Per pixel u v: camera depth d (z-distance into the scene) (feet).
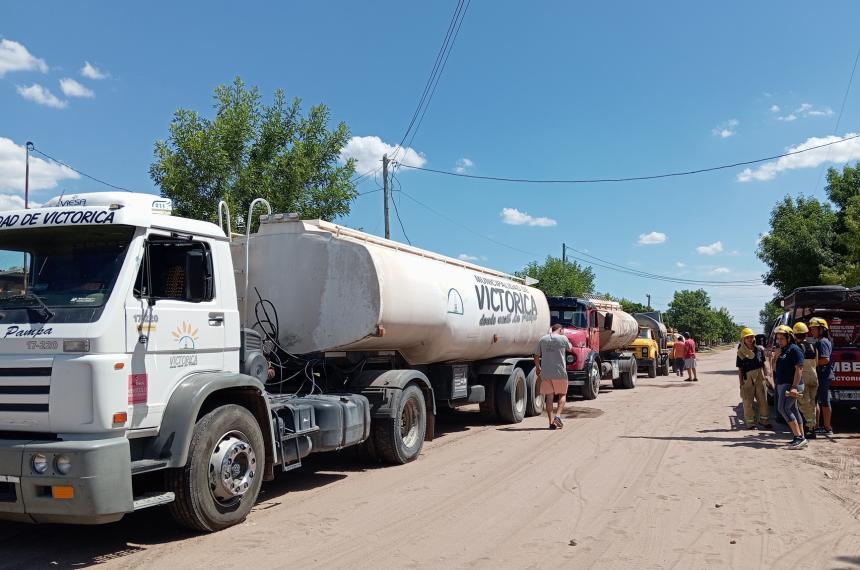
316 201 47.98
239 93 46.75
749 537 19.44
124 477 17.30
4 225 19.31
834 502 23.31
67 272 18.83
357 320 29.01
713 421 44.29
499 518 21.58
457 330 36.27
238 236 31.09
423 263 34.99
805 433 37.19
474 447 35.29
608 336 67.62
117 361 17.60
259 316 30.19
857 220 84.02
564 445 35.22
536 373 49.11
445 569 16.99
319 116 48.75
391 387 30.81
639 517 21.54
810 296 41.01
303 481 27.73
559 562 17.46
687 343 87.45
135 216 18.81
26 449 16.85
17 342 17.63
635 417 46.78
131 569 17.22
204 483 19.67
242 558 17.90
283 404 24.85
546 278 143.23
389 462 31.09
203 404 20.77
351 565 17.33
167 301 19.66
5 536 20.27
